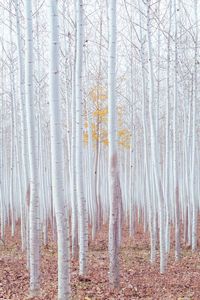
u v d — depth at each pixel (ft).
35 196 27.14
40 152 57.26
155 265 39.63
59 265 21.91
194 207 48.80
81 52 34.60
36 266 26.96
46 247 51.37
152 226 40.88
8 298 26.61
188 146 56.70
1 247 52.70
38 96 54.95
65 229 21.93
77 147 34.47
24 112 34.73
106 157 99.04
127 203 86.84
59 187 21.88
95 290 28.63
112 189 28.94
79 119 34.60
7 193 90.68
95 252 48.55
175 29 41.91
